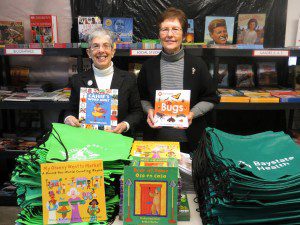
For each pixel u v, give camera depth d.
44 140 1.22
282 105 2.46
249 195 0.85
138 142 1.35
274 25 2.83
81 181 0.97
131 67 2.80
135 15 2.85
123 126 1.71
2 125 3.21
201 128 1.99
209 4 2.79
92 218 0.97
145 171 0.93
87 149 1.13
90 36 1.75
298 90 2.69
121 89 1.82
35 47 2.49
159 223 0.94
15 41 2.77
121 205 0.99
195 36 2.84
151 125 1.78
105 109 1.70
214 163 0.95
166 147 1.29
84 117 1.70
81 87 1.79
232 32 2.64
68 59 3.07
